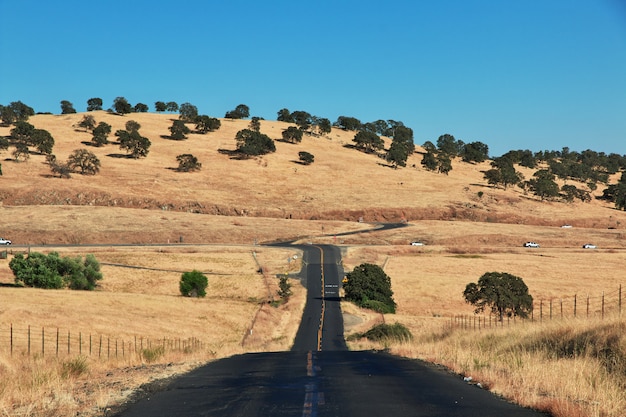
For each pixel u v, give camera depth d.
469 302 73.56
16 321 45.06
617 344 14.80
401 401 10.06
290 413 8.94
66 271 76.69
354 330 63.44
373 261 108.69
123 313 56.47
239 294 86.69
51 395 11.09
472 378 13.01
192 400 10.31
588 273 96.38
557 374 12.35
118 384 12.48
